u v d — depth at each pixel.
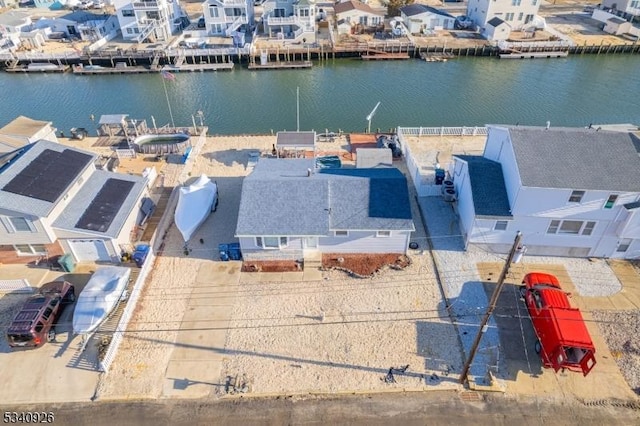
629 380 22.36
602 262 29.27
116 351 23.98
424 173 38.62
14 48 72.62
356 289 27.66
